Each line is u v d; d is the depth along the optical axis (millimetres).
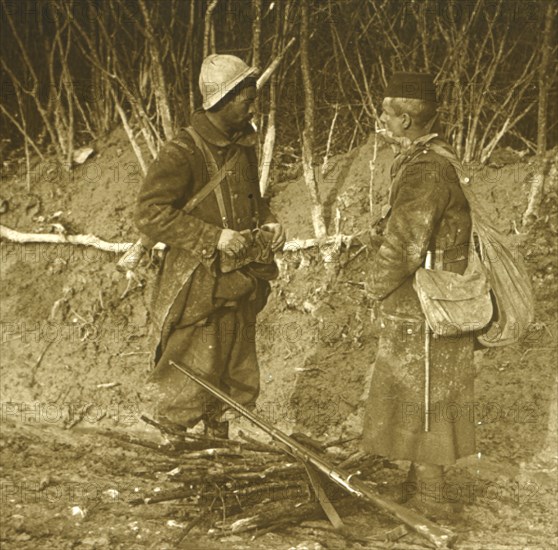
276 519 3535
